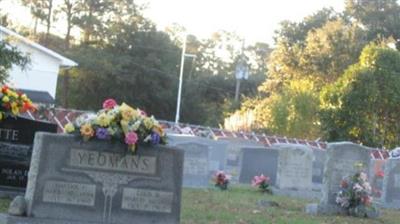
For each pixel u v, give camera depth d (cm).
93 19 6556
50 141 975
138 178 1000
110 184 989
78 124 988
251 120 5094
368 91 4406
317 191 2386
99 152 988
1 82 2158
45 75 4119
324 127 4516
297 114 4769
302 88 5034
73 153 980
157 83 6988
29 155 1320
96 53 6353
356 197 1672
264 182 2242
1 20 4706
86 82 6538
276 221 1341
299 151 2361
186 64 8356
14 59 2192
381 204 2142
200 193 1903
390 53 4512
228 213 1393
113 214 987
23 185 1316
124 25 6831
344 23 6756
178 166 1017
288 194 2278
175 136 2241
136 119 1001
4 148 1309
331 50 6166
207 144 2433
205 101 8894
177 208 1012
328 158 1706
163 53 7150
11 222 950
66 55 6188
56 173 973
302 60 6303
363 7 7275
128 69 6756
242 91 9612
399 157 2280
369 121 4469
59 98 6481
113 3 6756
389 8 7244
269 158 2616
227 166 2977
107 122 982
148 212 1000
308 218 1489
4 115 1301
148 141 998
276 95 5272
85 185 980
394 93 4475
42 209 965
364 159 1750
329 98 4525
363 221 1566
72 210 973
